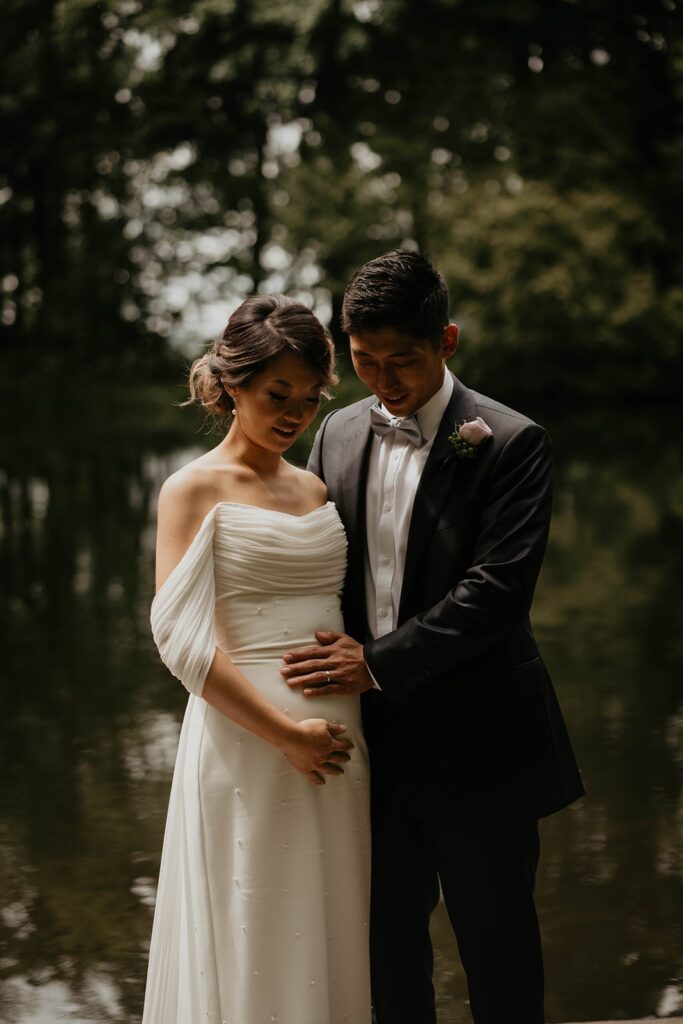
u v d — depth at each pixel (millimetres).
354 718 2424
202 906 2318
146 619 7762
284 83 25016
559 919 3578
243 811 2320
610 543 10289
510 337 24938
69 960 3375
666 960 3312
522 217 24656
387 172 26672
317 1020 2330
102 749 5211
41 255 30031
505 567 2342
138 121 27688
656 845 4117
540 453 2422
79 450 19047
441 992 3199
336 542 2449
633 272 25641
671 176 26125
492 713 2439
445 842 2451
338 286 27578
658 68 26781
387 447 2518
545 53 26859
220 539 2334
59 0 26953
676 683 6098
